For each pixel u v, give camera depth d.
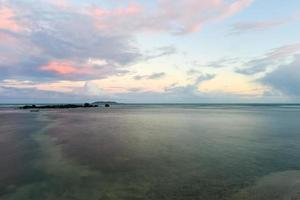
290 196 9.21
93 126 32.53
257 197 9.18
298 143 20.08
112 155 15.54
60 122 37.50
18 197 9.26
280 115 60.16
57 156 15.07
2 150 16.59
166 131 28.00
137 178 11.27
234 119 46.72
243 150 17.28
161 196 9.36
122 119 46.72
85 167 12.91
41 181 10.88
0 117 47.25
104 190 9.94
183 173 12.02
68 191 9.83
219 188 10.06
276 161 14.18
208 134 25.59
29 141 19.95
